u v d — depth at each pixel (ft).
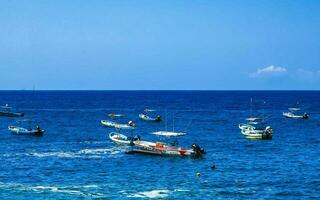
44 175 234.79
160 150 288.51
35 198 189.88
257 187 212.23
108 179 226.17
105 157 287.89
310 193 202.59
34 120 561.43
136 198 190.39
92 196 193.16
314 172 245.65
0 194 195.83
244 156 297.53
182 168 255.29
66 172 242.17
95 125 503.20
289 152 315.58
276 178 230.89
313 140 382.01
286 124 527.81
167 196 194.49
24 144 349.20
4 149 322.96
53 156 291.58
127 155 294.05
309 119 596.29
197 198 192.03
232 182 221.46
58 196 193.16
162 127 496.23
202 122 550.36
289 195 199.21
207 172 244.63
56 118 593.83
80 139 380.17
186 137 400.88
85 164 264.31
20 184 214.69
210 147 339.16
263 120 542.98
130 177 230.89
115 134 363.15
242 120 575.38
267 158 289.94
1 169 249.34
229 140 380.17
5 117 596.29
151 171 246.06
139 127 497.05
